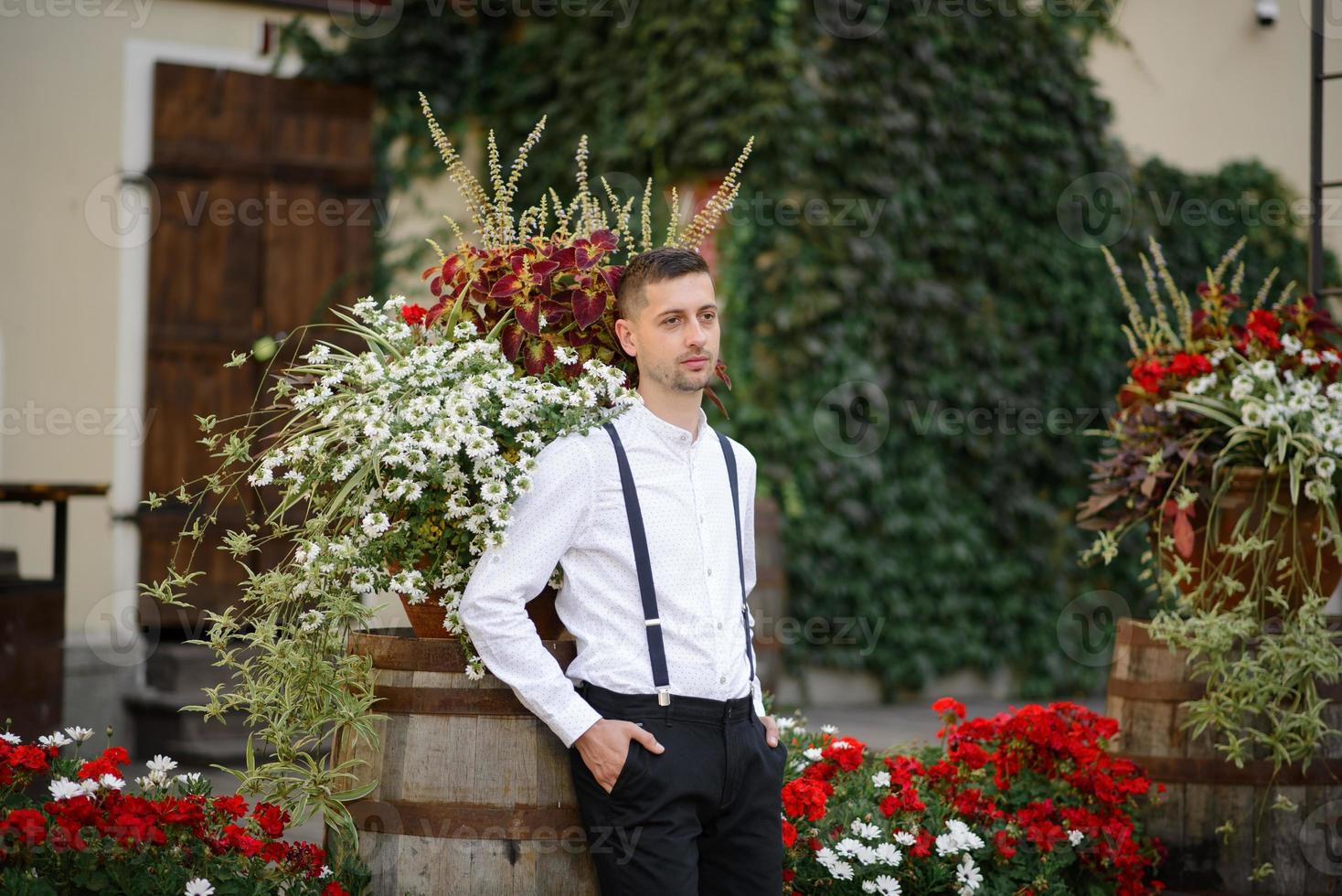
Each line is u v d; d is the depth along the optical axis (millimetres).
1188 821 3381
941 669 7066
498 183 2861
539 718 2355
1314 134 4176
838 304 6668
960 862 2986
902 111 6895
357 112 7004
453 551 2459
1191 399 3543
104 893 2250
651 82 6773
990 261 7191
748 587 2596
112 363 6379
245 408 6621
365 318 2693
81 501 6219
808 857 2832
